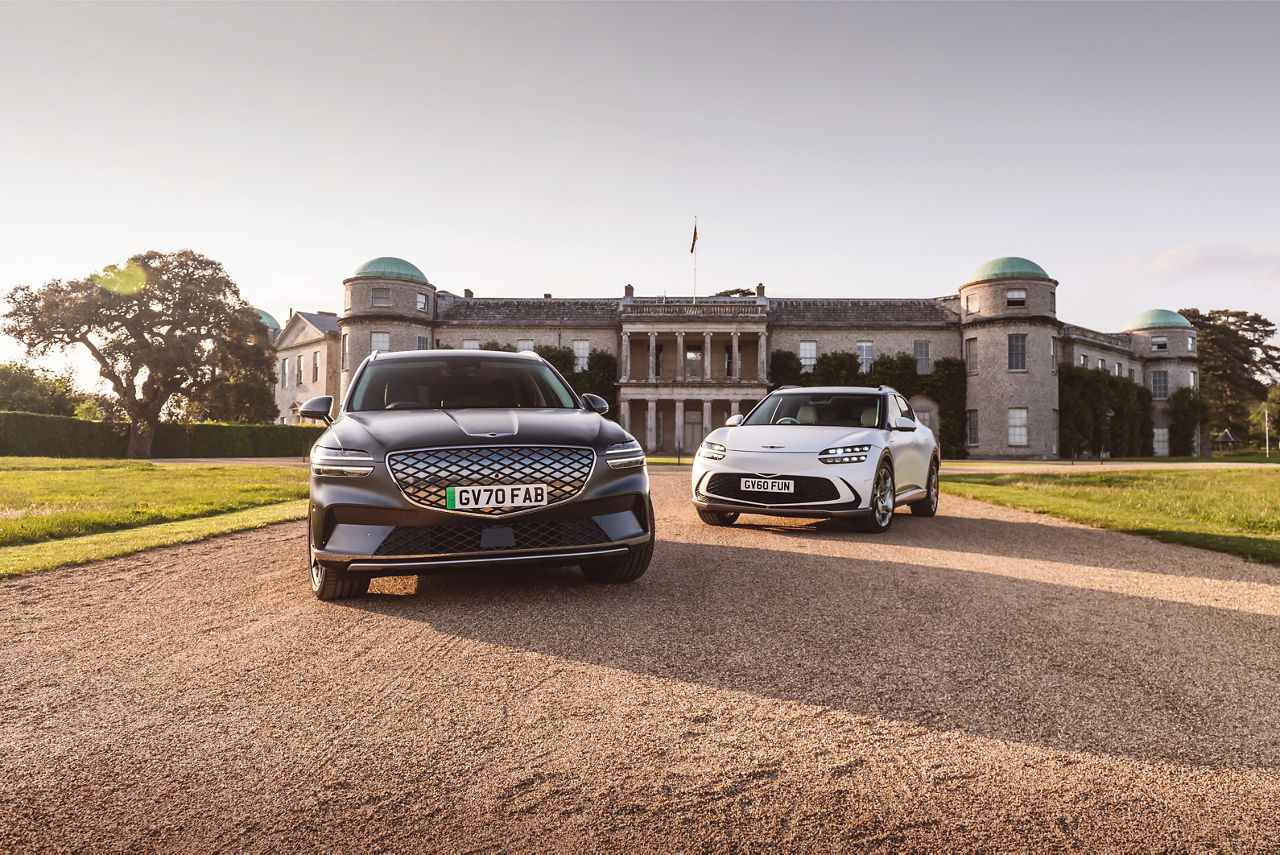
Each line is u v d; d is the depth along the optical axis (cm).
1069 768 199
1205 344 6388
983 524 751
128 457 3359
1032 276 3856
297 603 392
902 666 285
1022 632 333
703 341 4309
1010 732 223
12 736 222
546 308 4447
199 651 308
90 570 489
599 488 385
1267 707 242
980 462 3219
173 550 571
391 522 360
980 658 295
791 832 167
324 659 295
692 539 620
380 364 511
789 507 641
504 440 376
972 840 163
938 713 238
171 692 260
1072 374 4088
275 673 279
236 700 251
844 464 638
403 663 289
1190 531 663
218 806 179
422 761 203
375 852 159
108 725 230
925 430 843
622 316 4062
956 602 390
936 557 532
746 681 268
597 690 259
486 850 159
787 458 651
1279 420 6397
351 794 185
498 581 444
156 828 169
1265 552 538
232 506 879
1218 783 190
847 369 4106
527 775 195
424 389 481
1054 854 158
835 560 516
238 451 3594
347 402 466
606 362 4191
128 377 3400
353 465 367
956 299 4181
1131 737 219
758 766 200
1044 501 971
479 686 263
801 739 218
